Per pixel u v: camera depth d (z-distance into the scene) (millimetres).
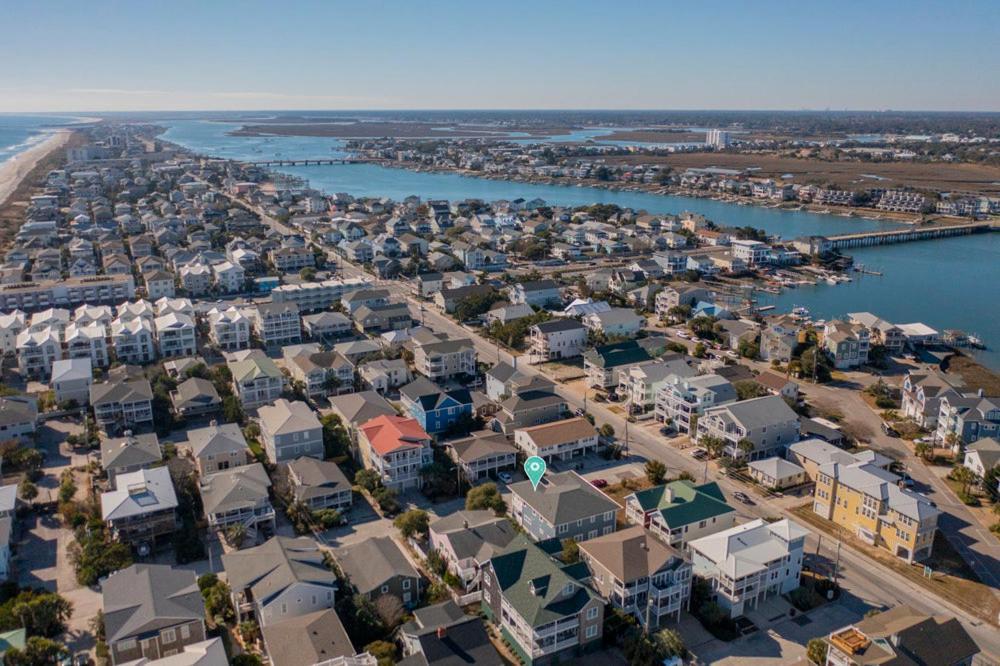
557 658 67688
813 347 148875
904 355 158625
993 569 83250
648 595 73438
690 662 67812
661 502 89625
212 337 161750
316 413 121062
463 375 139875
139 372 130750
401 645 68250
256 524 88812
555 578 69312
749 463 104562
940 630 64375
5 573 78750
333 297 188250
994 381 143500
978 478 100188
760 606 76500
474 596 76062
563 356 152875
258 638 69375
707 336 167000
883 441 116188
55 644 65750
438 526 83688
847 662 62531
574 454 110062
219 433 103000
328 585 71438
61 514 91812
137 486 87125
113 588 69812
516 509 92375
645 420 122938
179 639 66000
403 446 98438
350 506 94938
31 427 112500
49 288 181875
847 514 90875
